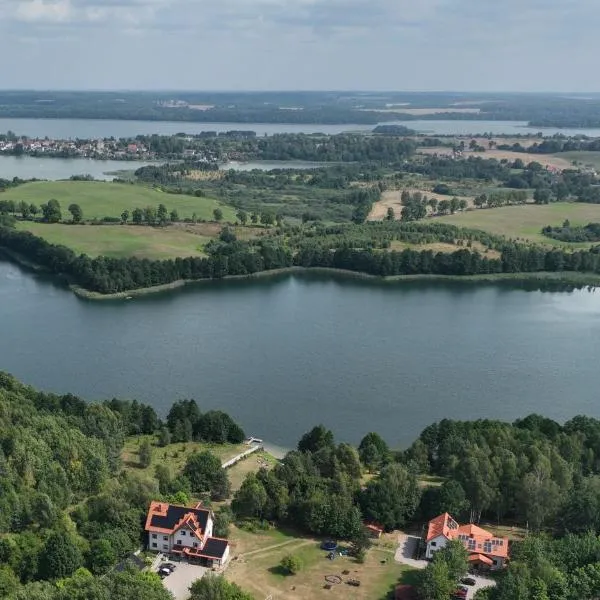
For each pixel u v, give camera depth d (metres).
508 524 177.00
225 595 137.25
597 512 166.12
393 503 173.50
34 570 146.12
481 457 181.50
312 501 171.38
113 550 152.25
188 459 191.75
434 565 147.88
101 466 185.75
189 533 158.62
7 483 167.00
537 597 138.38
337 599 147.25
